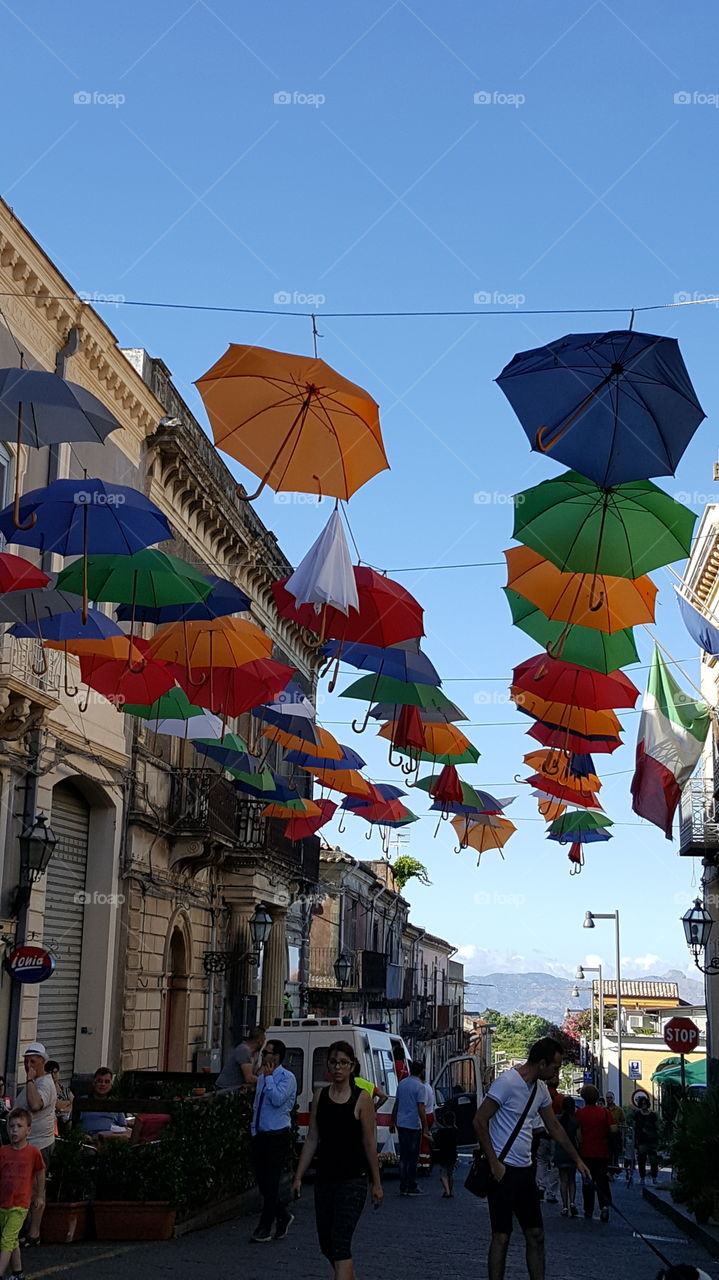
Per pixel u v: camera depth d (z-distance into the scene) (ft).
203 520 87.92
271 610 107.04
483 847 63.87
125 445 74.13
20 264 57.52
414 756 49.26
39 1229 36.68
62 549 35.78
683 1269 26.08
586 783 52.34
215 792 84.84
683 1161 55.06
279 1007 108.78
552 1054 29.04
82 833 70.54
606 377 24.11
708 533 101.50
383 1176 81.20
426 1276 36.27
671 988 268.41
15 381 31.30
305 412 29.68
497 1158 28.55
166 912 81.20
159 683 45.03
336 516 33.37
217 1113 49.24
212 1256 37.93
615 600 33.91
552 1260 42.22
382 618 37.29
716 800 106.22
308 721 54.44
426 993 229.04
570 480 30.73
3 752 56.95
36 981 55.88
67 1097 66.90
